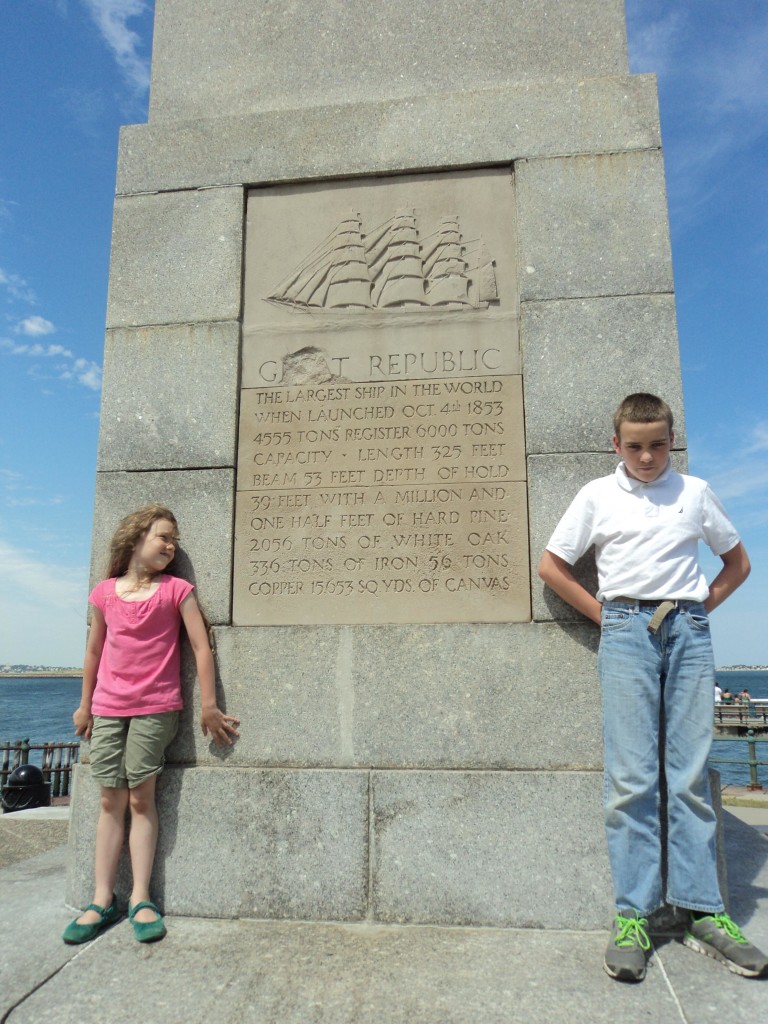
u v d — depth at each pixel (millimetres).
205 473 3484
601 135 3551
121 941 2754
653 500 2814
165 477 3500
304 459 3465
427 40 3902
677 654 2717
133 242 3771
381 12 3969
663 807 2896
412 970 2506
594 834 2922
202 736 3197
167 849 3076
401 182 3684
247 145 3791
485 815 2973
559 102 3604
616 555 2812
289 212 3736
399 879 2961
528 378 3381
